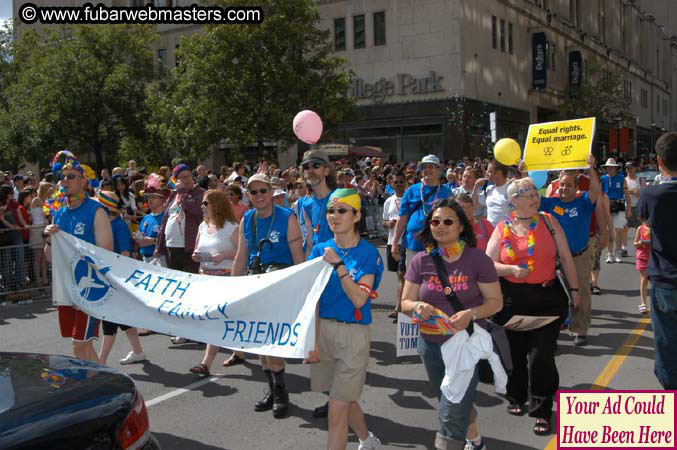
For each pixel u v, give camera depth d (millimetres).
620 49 60438
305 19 23266
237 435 4887
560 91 43000
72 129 30172
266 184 5230
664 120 80500
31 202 11617
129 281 5223
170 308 4898
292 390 5910
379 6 32031
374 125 32344
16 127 29328
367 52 32500
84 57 30125
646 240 8281
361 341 3977
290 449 4609
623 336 7410
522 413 5141
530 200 4715
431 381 3965
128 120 31062
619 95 42875
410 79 31297
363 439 4316
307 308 4066
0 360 3459
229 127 22688
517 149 7262
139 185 12938
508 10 35406
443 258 3854
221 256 6312
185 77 23906
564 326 7891
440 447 3734
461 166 18125
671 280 3980
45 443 2645
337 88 24297
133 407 3059
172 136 23844
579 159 6715
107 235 5469
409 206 7438
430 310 3748
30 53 33562
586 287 6922
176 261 7734
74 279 5352
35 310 10102
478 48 31953
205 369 6305
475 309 3727
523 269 4578
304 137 7133
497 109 33594
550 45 41562
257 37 22531
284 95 23250
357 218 4082
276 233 5258
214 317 4691
